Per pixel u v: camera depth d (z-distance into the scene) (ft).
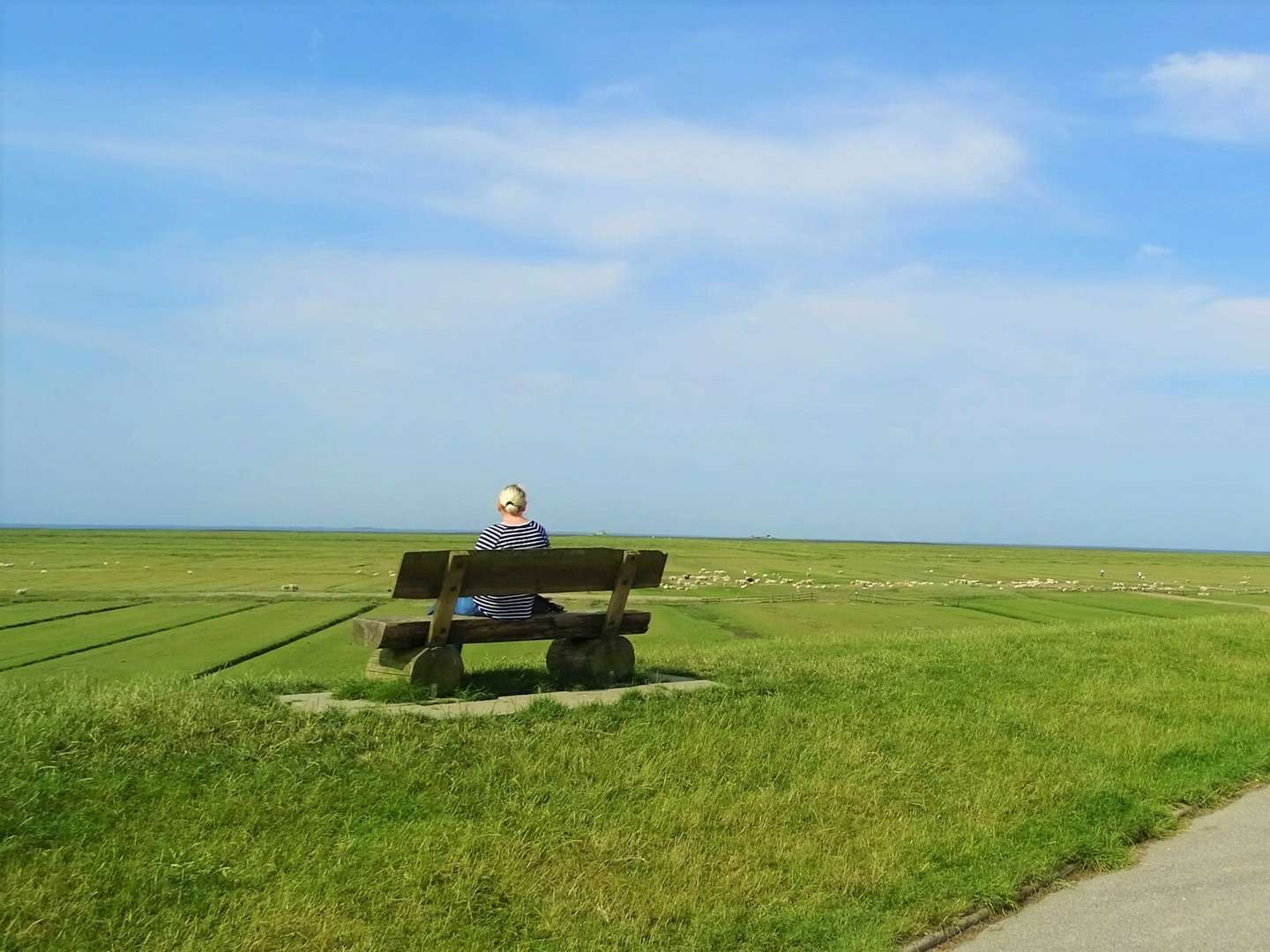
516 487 32.73
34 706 25.17
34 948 15.43
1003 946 17.85
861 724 29.43
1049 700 34.71
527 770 23.22
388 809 20.95
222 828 19.45
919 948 17.62
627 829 21.06
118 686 30.58
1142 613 113.19
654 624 93.66
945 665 40.14
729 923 17.84
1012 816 23.43
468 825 20.44
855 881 19.65
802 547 563.07
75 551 305.32
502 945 16.85
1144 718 33.12
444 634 29.25
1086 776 26.40
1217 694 37.35
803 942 17.46
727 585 161.99
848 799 23.58
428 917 17.40
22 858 17.65
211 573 190.49
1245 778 28.07
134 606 110.22
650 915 18.04
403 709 26.66
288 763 22.25
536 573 30.22
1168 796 25.66
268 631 84.79
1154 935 18.24
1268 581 233.14
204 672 60.34
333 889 17.87
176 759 21.83
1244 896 20.02
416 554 27.40
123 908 16.79
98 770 20.79
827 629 89.56
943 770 26.23
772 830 21.68
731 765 24.99
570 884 18.83
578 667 32.53
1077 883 20.86
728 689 31.91
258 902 17.31
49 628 86.38
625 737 26.04
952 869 20.49
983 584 180.55
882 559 347.36
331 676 33.83
